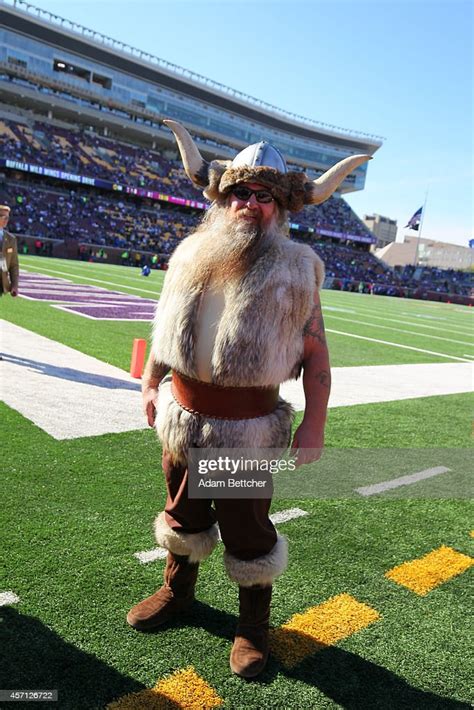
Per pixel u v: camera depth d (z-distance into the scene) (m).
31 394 5.42
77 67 59.12
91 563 2.62
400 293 61.56
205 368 1.85
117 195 58.12
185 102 68.19
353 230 74.31
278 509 3.46
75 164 55.09
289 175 1.92
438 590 2.70
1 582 2.39
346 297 39.84
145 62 62.25
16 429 4.37
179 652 2.12
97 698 1.85
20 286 16.48
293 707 1.90
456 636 2.36
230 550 2.08
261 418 1.90
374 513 3.54
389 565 2.90
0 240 6.11
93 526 2.97
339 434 5.27
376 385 8.05
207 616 2.36
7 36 53.97
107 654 2.06
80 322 10.90
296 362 1.89
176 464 2.07
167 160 67.88
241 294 1.77
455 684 2.08
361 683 2.05
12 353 7.27
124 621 2.25
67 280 21.72
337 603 2.51
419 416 6.36
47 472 3.62
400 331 17.36
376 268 70.88
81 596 2.37
